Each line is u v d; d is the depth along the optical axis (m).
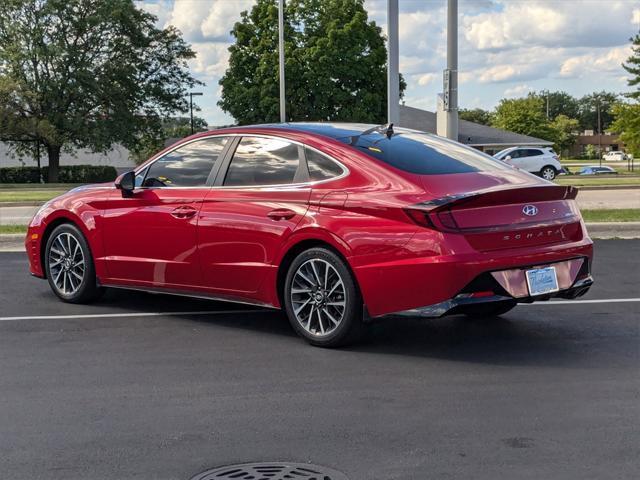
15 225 14.12
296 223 5.99
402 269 5.46
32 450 3.96
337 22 49.09
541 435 4.10
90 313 7.27
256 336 6.38
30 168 54.44
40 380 5.20
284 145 6.33
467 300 5.40
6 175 54.09
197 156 6.81
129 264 7.08
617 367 5.39
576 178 38.06
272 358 5.70
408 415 4.44
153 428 4.27
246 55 49.94
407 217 5.47
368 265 5.61
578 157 144.12
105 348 6.02
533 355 5.71
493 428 4.21
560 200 5.99
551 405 4.59
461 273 5.33
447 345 6.03
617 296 7.84
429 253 5.36
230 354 5.83
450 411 4.50
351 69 49.03
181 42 53.88
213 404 4.67
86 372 5.38
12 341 6.25
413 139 6.43
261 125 6.67
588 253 5.99
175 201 6.74
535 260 5.62
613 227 12.77
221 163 6.62
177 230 6.69
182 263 6.70
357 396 4.80
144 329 6.64
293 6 49.56
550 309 7.30
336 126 6.55
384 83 50.59
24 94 46.78
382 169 5.80
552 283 5.73
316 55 48.62
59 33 49.25
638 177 39.62
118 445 4.02
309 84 48.34
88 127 49.47
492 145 53.59
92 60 50.03
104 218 7.23
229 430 4.23
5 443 4.06
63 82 48.41
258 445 4.00
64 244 7.66
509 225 5.57
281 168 6.27
